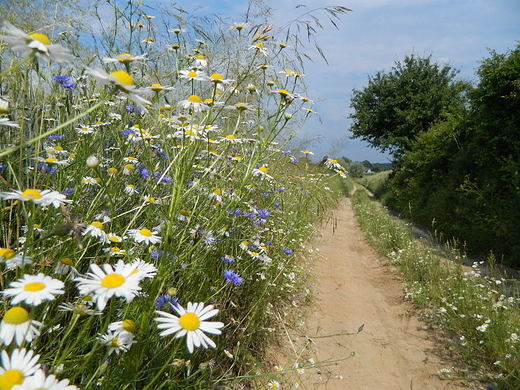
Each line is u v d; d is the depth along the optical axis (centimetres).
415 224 1238
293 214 488
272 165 466
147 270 124
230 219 276
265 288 308
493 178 873
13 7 245
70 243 175
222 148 292
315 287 533
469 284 493
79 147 265
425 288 532
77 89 309
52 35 273
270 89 296
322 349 373
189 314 125
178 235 216
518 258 676
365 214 1271
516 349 345
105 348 157
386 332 436
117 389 143
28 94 235
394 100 2378
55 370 114
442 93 2222
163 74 335
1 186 193
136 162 280
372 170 5247
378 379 341
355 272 654
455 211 955
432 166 1348
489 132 911
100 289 109
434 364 367
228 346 269
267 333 325
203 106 191
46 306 142
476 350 379
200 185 241
